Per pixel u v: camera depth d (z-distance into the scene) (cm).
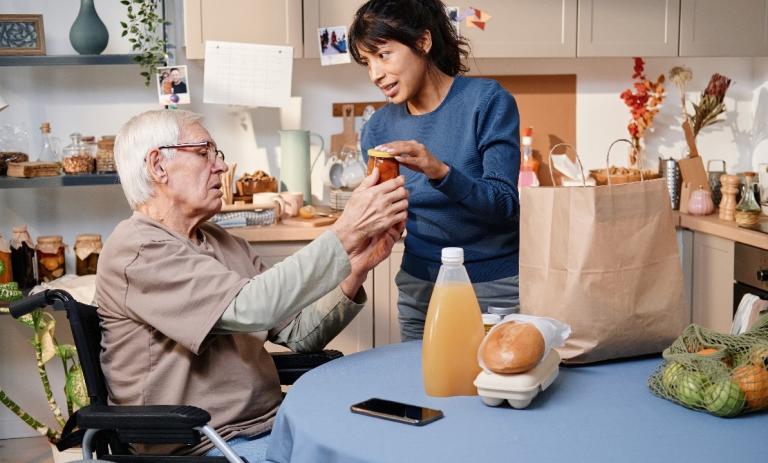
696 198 370
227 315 186
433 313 165
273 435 165
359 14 221
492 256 230
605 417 152
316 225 349
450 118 227
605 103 399
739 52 371
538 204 177
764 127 405
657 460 134
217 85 350
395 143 196
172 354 194
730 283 345
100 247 357
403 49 220
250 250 229
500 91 225
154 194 201
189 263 190
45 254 353
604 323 174
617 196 174
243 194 369
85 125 374
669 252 180
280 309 186
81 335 192
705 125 395
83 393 326
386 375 178
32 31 344
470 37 358
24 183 337
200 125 206
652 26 366
